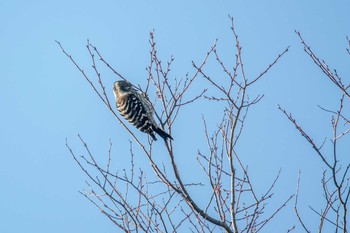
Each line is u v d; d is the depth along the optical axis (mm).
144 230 11633
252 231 11914
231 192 11383
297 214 11609
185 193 11852
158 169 12023
